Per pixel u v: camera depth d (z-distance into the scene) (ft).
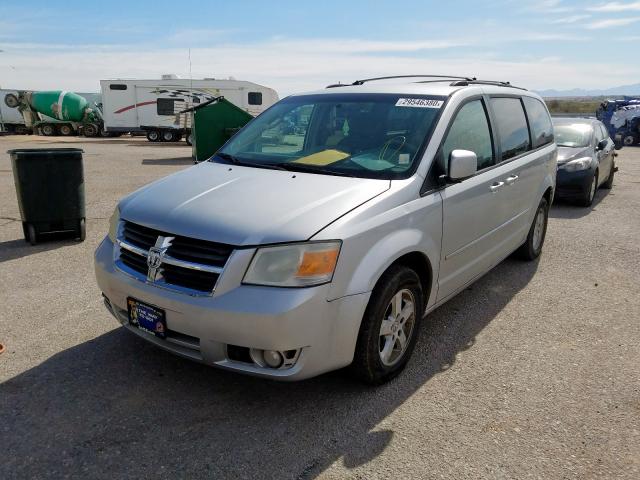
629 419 10.34
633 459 9.21
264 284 9.30
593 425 10.14
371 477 8.65
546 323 14.75
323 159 12.41
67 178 20.81
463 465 8.98
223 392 10.92
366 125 13.16
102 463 8.80
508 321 14.83
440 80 15.62
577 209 30.50
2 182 37.81
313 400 10.72
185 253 9.79
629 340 13.76
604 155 33.83
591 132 33.14
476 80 15.76
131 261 10.73
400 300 11.21
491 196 14.30
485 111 14.75
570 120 34.88
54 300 15.47
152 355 12.32
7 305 15.07
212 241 9.57
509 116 16.29
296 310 9.13
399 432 9.80
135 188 36.22
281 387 11.15
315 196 10.55
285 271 9.31
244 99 94.07
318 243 9.43
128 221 11.05
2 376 11.34
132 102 93.56
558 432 9.91
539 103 19.44
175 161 56.85
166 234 10.14
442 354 12.85
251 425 9.89
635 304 16.21
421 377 11.75
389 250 10.32
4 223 24.82
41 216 20.76
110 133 109.50
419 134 12.38
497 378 11.79
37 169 20.26
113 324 13.89
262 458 9.02
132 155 64.03
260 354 9.53
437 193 11.95
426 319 14.85
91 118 109.29
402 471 8.80
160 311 9.88
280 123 14.52
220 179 11.94
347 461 9.00
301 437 9.58
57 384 11.07
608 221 27.40
